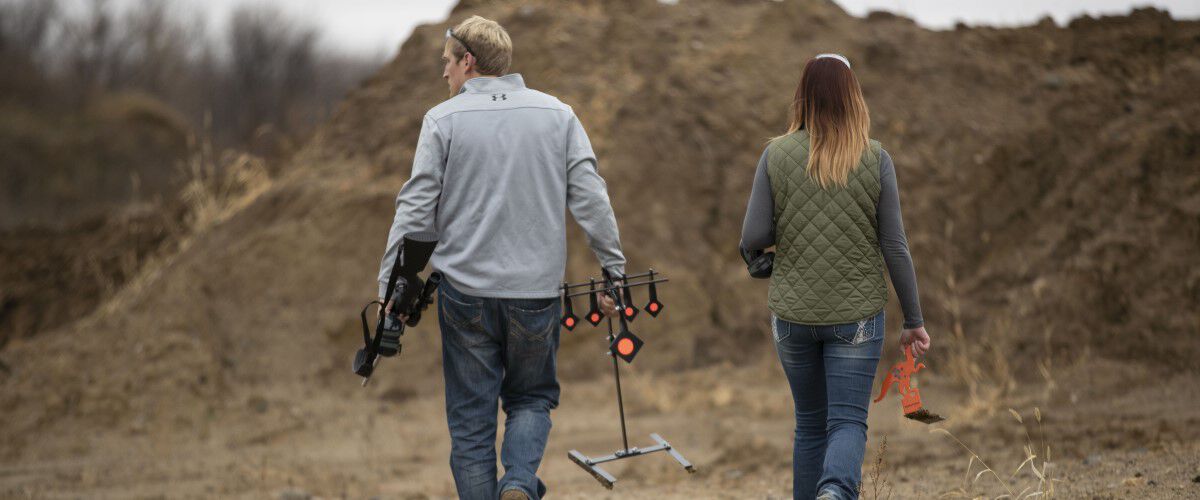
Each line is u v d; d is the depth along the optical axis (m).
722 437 9.38
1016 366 10.59
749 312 12.55
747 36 14.87
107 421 10.53
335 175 13.56
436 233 4.37
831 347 4.40
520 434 4.58
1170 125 11.98
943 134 13.40
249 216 13.34
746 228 4.54
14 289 14.38
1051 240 11.89
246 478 8.62
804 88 4.45
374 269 12.52
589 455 9.24
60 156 34.44
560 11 15.39
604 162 13.16
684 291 12.55
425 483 8.41
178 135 38.72
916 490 6.45
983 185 12.79
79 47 43.31
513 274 4.47
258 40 46.19
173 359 11.25
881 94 13.98
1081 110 13.17
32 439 10.12
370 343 4.55
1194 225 10.81
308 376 11.66
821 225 4.32
